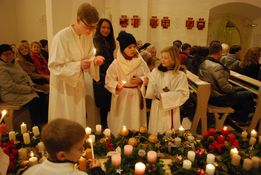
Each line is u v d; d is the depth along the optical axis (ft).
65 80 7.28
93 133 7.77
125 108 8.95
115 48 10.13
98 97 9.67
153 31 23.43
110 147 7.01
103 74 9.46
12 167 5.88
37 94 11.66
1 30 22.90
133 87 8.93
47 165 3.79
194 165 6.42
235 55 16.35
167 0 22.90
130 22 22.62
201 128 11.27
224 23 28.07
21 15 23.48
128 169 6.03
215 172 6.09
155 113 8.66
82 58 7.63
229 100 11.51
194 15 23.47
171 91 8.32
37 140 7.27
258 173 6.13
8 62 10.83
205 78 11.73
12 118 10.41
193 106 12.71
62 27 9.71
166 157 6.93
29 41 24.16
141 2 22.30
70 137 3.70
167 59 8.24
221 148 7.20
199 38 23.99
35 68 13.76
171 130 8.03
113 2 20.92
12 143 6.77
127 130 7.82
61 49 7.18
